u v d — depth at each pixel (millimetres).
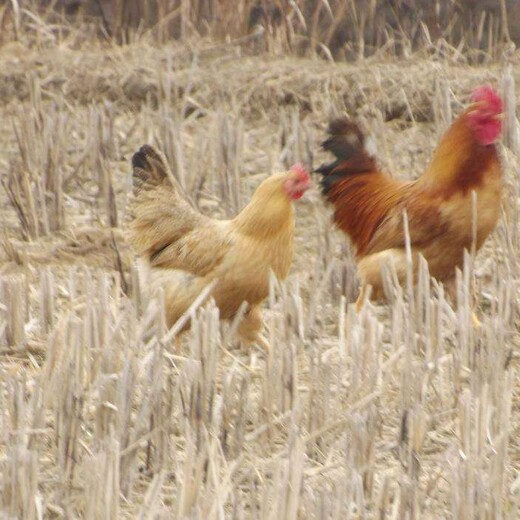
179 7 51781
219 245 24281
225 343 24281
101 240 31281
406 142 39531
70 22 55312
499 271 26953
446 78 41719
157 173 25281
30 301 27078
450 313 23781
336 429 20156
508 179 33062
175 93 42719
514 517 17344
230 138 35219
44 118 38125
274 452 19938
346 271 28562
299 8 51062
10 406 19109
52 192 34188
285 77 43219
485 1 52594
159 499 17141
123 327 23000
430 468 19422
